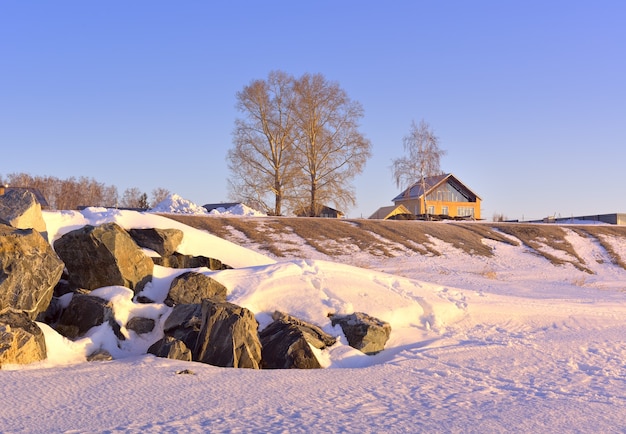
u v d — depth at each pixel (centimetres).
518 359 1563
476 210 9619
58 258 1540
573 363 1539
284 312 1695
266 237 4434
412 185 7769
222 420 923
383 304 1838
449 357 1564
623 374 1436
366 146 6384
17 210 1684
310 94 6288
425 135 7669
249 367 1418
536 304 2217
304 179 6291
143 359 1379
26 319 1363
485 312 1995
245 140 6372
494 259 4572
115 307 1560
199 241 2086
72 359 1375
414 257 4359
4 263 1403
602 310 2255
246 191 6406
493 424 962
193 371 1281
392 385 1251
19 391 1059
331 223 5059
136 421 903
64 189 10519
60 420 901
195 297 1662
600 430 955
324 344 1564
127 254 1675
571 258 4819
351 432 877
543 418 1016
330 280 1869
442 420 974
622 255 5056
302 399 1093
